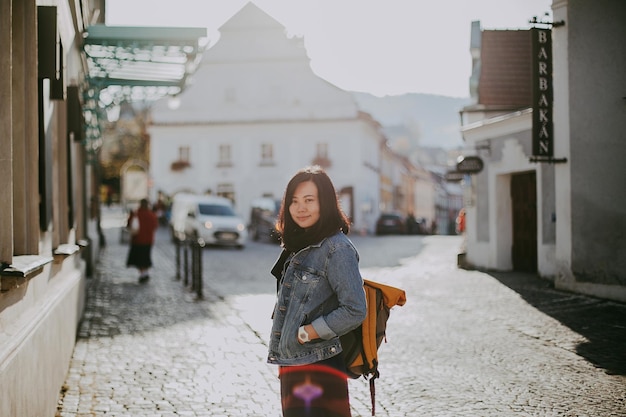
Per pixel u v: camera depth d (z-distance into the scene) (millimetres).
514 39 18484
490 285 13383
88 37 9781
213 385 6211
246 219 47344
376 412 5359
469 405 5484
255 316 10258
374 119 47719
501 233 16531
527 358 7113
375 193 50875
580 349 7469
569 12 11453
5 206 3730
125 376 6535
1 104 3717
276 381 6367
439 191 85000
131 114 63219
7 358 3291
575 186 11516
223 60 47812
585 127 11352
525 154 15188
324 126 46344
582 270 11531
